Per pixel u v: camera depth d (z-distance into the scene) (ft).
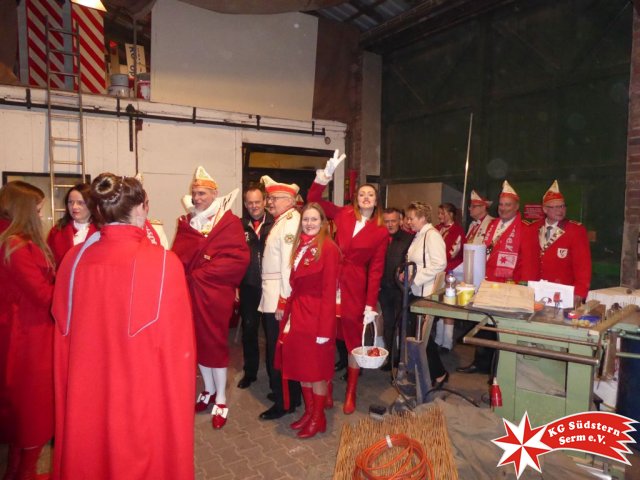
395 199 21.49
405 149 21.33
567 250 11.53
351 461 7.88
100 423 5.33
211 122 19.07
